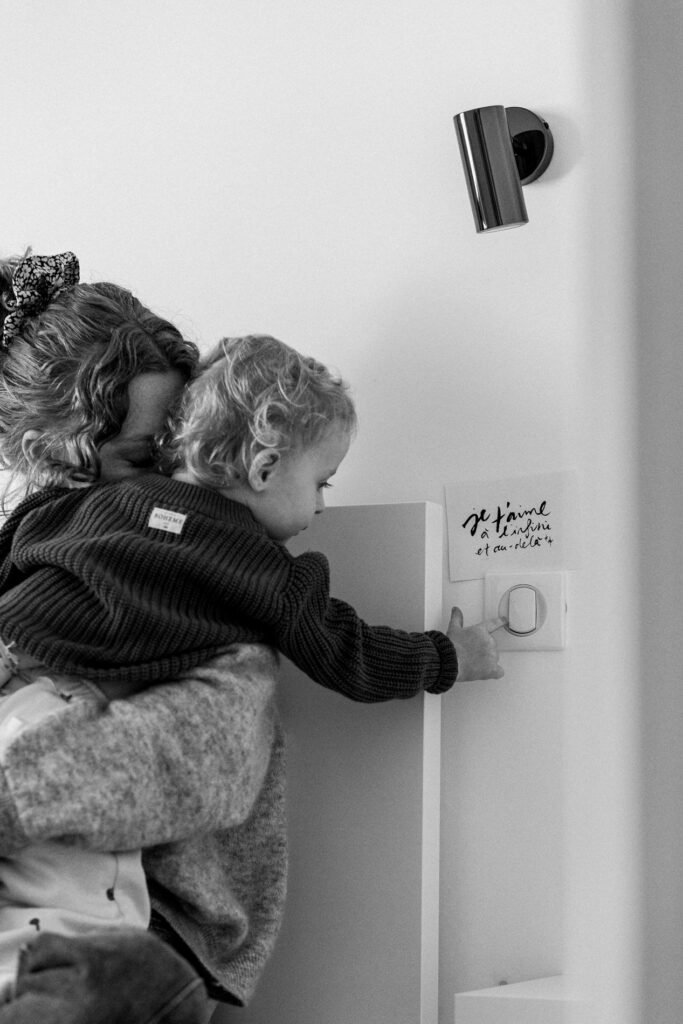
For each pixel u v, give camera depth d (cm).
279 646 101
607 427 55
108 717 89
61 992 70
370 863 115
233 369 105
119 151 156
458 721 119
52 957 72
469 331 126
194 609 97
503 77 128
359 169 136
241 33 149
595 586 55
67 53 163
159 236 151
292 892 118
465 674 113
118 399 110
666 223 56
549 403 120
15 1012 69
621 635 54
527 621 116
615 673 54
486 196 115
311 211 139
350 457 131
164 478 105
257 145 145
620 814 54
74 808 84
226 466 103
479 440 123
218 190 147
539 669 115
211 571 97
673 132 56
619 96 56
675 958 52
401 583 119
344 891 116
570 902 58
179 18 154
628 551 54
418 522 120
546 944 111
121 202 155
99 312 114
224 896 101
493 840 115
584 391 57
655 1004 52
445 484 124
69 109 161
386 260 133
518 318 123
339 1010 113
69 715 88
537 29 126
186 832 89
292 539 126
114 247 154
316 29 142
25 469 117
